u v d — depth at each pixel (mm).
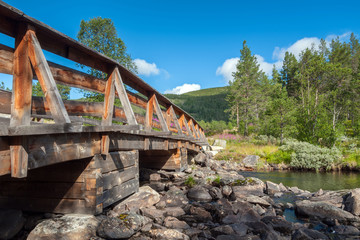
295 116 23422
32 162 2469
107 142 3896
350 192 6297
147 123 6180
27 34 2590
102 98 13430
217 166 14820
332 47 43344
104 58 3887
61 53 3311
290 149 17688
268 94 40844
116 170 4480
